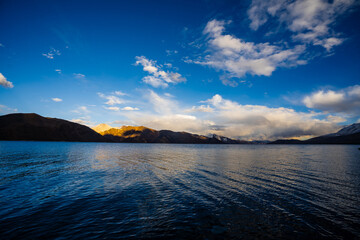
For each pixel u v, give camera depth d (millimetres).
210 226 10977
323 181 23031
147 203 14719
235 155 68000
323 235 10172
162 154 70750
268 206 14312
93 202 14844
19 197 15844
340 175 26969
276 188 19562
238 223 11430
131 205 14250
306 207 14203
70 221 11367
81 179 23359
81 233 9945
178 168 33406
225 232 10312
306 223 11547
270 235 10070
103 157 54500
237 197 16469
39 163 37594
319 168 33969
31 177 24141
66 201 15008
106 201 15102
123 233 10008
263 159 51875
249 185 20797
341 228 10984
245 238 9742
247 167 35000
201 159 51062
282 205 14555
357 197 16688
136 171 29859
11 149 77812
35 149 82688
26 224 10836
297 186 20453
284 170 31391
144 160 47531
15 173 26500
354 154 76500
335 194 17547
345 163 42281
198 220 11750
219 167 34875
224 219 11969
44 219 11570
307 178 24719
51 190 18156
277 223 11492
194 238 9625
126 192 17719
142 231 10273
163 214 12609
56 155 56406
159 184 21031
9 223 10898
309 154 76625
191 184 21094
